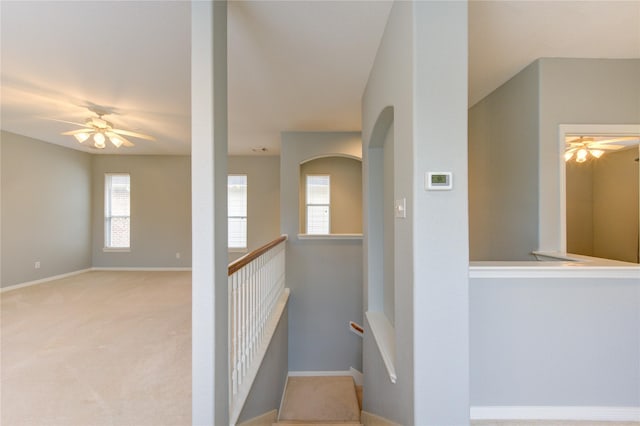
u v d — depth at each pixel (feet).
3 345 9.31
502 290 5.52
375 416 7.90
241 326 6.83
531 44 7.38
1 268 15.97
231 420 5.65
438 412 4.61
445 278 4.65
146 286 17.29
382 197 10.03
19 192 16.80
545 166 7.98
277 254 12.55
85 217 21.22
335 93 10.60
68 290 16.33
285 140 15.43
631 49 7.61
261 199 22.41
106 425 5.83
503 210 9.55
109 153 21.59
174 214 22.12
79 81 9.63
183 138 16.92
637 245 14.07
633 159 14.17
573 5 5.98
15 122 14.16
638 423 5.41
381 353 6.94
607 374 5.50
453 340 4.64
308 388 13.55
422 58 4.65
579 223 16.12
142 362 8.21
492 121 10.14
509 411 5.48
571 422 5.41
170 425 5.84
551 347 5.52
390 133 8.43
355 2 5.95
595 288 5.51
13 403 6.46
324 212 22.31
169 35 7.12
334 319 15.16
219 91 5.21
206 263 4.92
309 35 7.11
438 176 4.62
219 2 5.23
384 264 9.67
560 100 8.01
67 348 9.07
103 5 6.04
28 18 6.44
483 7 6.03
